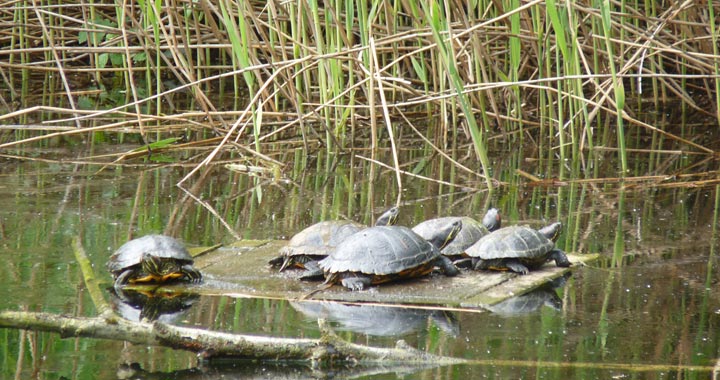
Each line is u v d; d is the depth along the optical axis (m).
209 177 19.16
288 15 25.95
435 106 28.06
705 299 10.61
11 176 18.55
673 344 9.04
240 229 14.59
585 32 23.48
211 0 27.95
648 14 25.95
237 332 9.39
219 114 22.59
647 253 12.95
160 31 30.14
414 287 11.20
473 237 12.61
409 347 8.73
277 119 24.61
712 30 21.73
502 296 10.80
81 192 17.14
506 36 25.38
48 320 9.01
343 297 10.77
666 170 19.94
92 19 28.58
